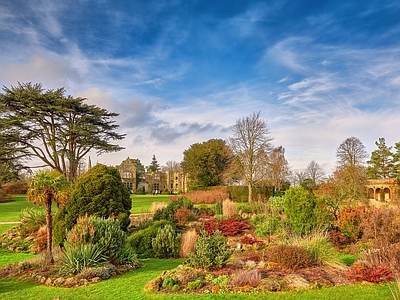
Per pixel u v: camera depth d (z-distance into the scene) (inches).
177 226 626.2
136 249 470.0
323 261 325.1
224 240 354.6
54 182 424.5
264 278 279.7
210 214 762.2
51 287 295.9
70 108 1135.0
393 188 1296.8
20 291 286.7
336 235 461.4
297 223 499.2
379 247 334.6
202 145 1943.9
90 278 309.0
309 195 514.9
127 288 280.1
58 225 490.9
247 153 1357.0
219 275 292.8
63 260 342.0
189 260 333.1
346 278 285.9
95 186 525.0
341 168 1002.1
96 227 373.7
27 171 1148.5
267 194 1387.8
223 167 1841.8
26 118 1056.2
